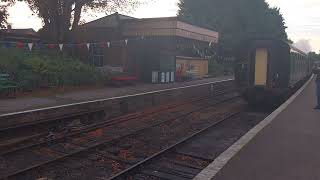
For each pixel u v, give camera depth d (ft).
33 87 65.87
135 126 52.03
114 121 53.42
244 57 71.05
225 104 79.66
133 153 38.24
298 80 94.12
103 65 96.78
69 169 31.96
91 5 90.33
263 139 33.76
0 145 37.70
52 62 74.64
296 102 64.13
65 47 89.40
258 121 59.93
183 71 117.19
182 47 117.50
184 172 32.37
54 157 35.81
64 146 39.75
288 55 71.00
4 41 77.20
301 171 24.50
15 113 44.06
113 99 59.82
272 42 69.10
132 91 75.10
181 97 83.10
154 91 74.49
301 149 30.37
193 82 110.42
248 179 22.65
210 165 25.12
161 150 38.81
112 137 44.75
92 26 98.58
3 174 30.22
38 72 68.85
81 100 58.80
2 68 62.75
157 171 32.27
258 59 69.92
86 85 78.18
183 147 41.42
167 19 95.61
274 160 26.91
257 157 27.61
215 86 103.24
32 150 37.32
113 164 33.96
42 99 58.49
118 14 100.42
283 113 50.49
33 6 87.15
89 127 48.57
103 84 82.99
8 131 41.98
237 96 95.30
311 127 40.06
